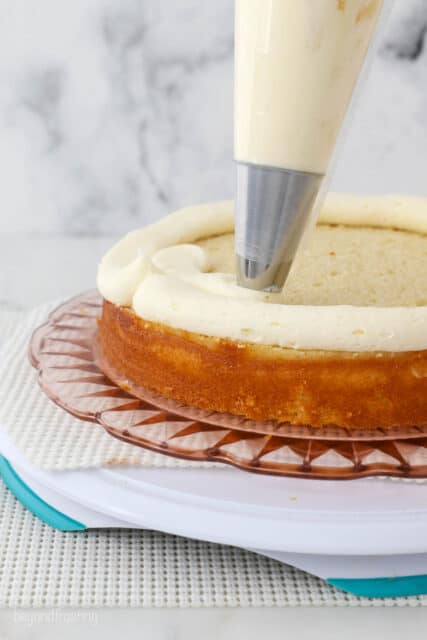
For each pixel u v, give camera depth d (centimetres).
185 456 43
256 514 41
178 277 49
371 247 56
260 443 44
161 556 44
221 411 46
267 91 39
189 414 46
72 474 44
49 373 50
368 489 43
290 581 42
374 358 44
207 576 42
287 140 40
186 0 88
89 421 46
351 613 41
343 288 50
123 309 49
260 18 39
